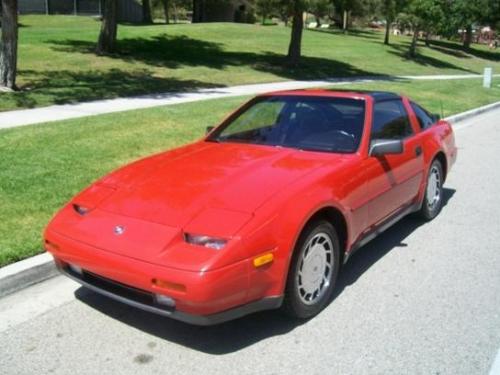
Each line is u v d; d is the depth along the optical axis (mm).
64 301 4293
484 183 8336
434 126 6523
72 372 3410
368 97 5230
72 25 35688
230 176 4129
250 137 5082
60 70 18219
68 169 7230
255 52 28672
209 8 50938
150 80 17672
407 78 26047
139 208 3828
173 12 68438
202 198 3822
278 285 3641
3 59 13852
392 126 5422
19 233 5129
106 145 8609
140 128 9961
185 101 13961
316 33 43312
